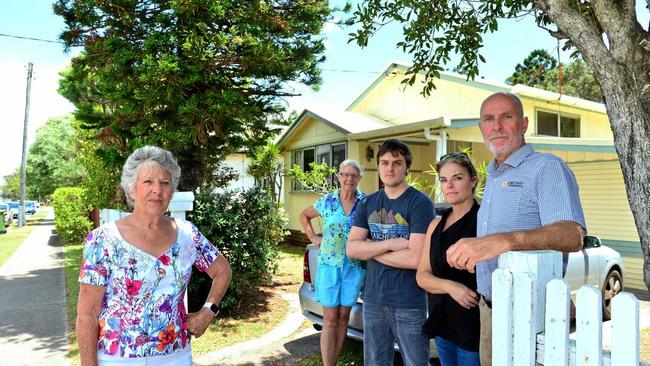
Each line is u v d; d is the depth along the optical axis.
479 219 2.28
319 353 4.65
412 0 3.93
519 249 1.65
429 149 11.76
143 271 2.09
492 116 2.23
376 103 14.02
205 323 2.36
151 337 2.08
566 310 1.42
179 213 4.25
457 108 11.53
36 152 40.34
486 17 3.99
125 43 6.47
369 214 3.27
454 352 2.69
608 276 6.27
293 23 7.27
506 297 1.51
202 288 5.79
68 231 14.82
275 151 12.79
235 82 7.15
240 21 6.60
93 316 2.05
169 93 6.12
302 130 13.72
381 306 3.08
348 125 11.34
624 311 1.31
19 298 7.20
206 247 2.46
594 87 25.44
